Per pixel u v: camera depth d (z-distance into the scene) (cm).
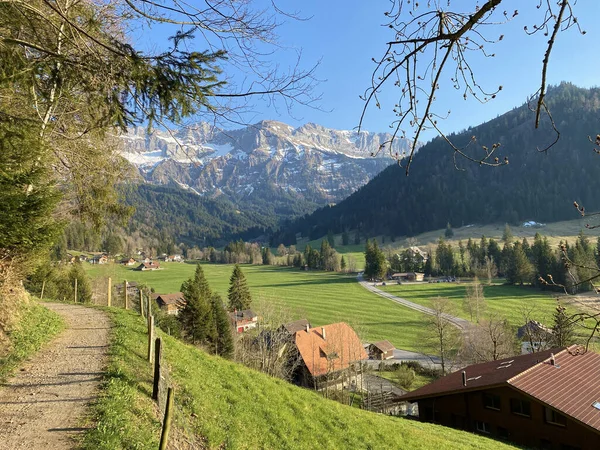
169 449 794
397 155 389
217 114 693
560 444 2050
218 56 628
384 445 1377
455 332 5409
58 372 1079
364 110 385
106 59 618
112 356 1199
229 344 4538
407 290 10062
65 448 693
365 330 6406
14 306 1442
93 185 1817
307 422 1309
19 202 1159
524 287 9044
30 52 713
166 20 608
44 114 1047
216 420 1051
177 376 1212
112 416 813
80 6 689
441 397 2603
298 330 5097
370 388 4288
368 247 12125
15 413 830
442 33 362
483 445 1838
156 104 668
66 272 5416
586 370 2436
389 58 371
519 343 4969
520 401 2228
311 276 13212
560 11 307
